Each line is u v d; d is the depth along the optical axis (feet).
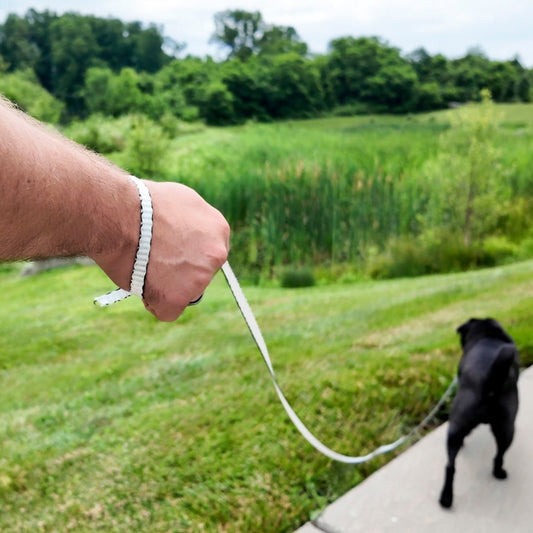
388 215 22.56
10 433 11.23
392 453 10.68
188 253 3.38
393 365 13.41
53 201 2.82
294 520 9.07
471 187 22.93
